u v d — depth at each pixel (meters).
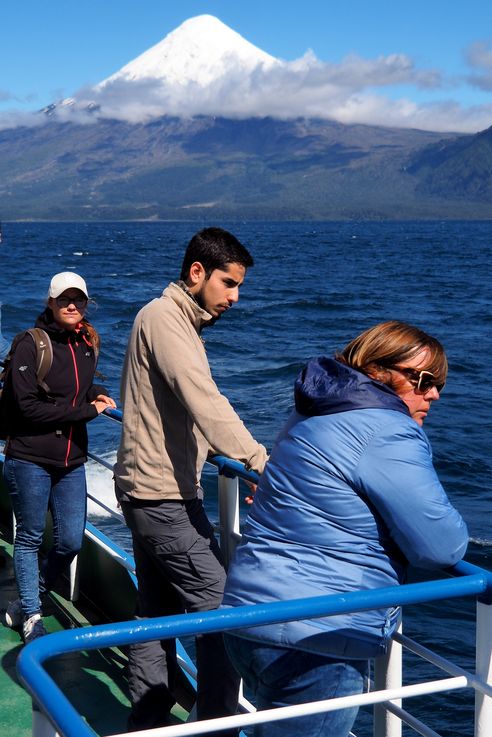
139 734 1.65
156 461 2.69
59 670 3.56
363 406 2.01
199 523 2.77
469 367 26.80
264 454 2.55
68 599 4.26
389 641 2.07
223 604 2.08
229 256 2.63
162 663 2.99
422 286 57.78
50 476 3.64
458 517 1.97
